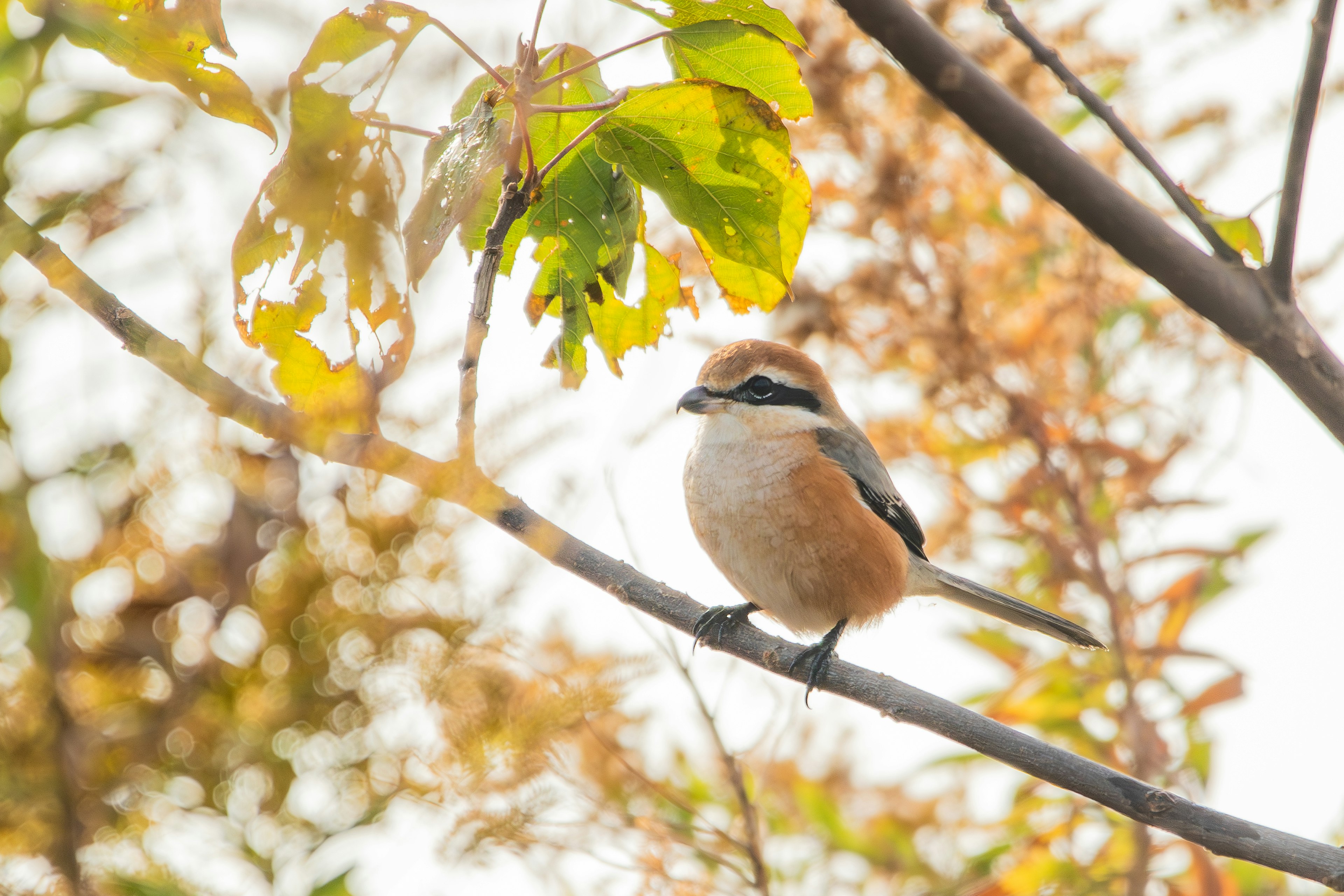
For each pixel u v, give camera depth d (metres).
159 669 8.06
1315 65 5.33
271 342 5.31
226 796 7.94
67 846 7.62
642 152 6.14
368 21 4.30
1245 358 10.68
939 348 11.12
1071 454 10.80
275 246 5.13
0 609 7.75
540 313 6.96
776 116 5.98
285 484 8.04
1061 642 10.64
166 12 5.02
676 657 9.02
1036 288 11.62
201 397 5.84
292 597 7.90
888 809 11.14
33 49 5.05
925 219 11.29
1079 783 6.84
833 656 8.27
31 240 5.72
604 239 6.79
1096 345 11.16
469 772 7.59
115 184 5.75
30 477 7.53
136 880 7.48
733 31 6.07
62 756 7.74
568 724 7.91
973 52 11.16
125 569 8.08
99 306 5.93
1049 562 10.74
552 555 7.39
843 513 10.57
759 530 10.71
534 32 5.43
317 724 8.00
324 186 4.13
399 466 5.99
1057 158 5.51
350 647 7.90
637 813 9.13
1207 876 9.30
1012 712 10.16
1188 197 5.71
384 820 7.78
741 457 10.81
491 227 5.82
